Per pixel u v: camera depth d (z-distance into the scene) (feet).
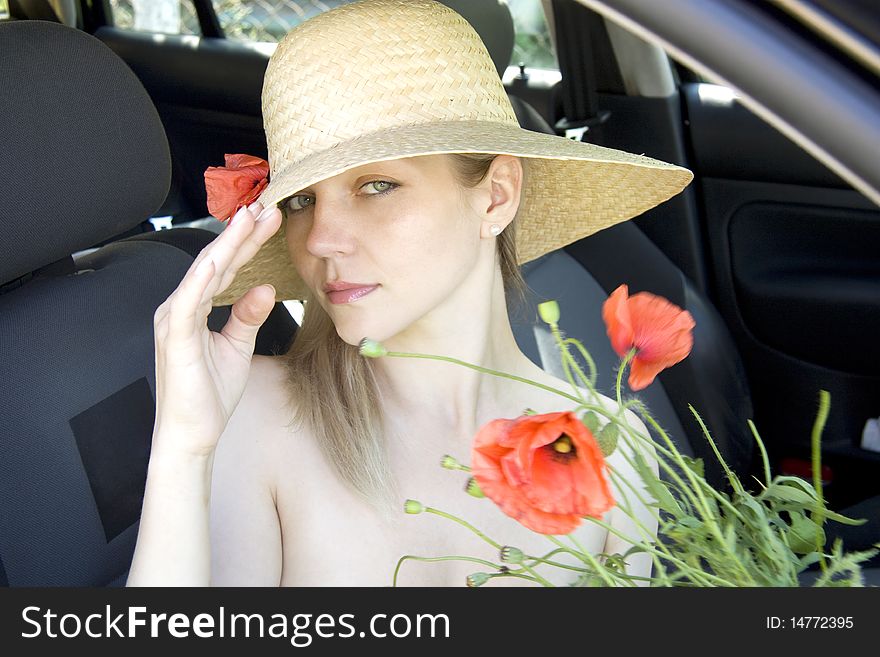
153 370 5.37
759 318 9.46
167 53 11.82
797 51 2.31
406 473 4.18
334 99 3.80
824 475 9.15
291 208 3.96
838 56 2.30
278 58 3.94
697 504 2.89
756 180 9.29
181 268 5.80
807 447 9.39
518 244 5.06
